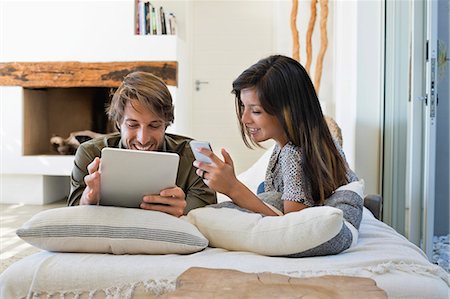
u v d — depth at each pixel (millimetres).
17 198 4551
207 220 1219
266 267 1013
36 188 4523
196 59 5098
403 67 2803
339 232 1092
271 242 1100
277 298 801
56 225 1094
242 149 5098
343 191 1341
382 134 3127
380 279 971
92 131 5000
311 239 1066
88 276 1011
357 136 3176
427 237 2330
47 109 5008
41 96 4867
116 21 4336
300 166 1318
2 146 4488
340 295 813
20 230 1089
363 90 3166
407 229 2637
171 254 1124
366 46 3150
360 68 3164
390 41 3020
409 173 2588
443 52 2416
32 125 4664
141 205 1194
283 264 1033
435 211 2479
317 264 1034
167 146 1554
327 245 1083
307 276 971
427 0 2383
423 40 2451
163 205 1196
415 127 2461
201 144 1282
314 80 4344
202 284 855
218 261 1048
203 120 5125
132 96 1351
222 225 1183
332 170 1382
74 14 4371
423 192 2439
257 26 5039
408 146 2650
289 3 4742
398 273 1003
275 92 1322
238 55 5066
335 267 1019
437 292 964
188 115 5023
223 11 5055
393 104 2969
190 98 5090
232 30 5059
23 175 4539
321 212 1073
